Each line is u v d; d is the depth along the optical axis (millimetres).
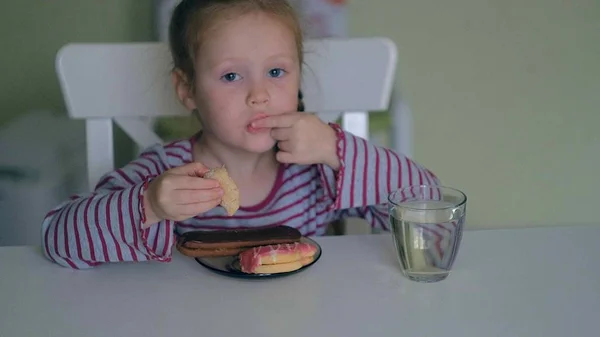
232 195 781
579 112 1506
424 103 1475
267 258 725
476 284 711
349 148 950
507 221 1568
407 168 990
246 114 923
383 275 738
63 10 1381
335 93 1132
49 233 810
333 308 659
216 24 924
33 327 634
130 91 1121
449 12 1425
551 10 1438
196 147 1074
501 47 1456
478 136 1507
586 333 604
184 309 664
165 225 779
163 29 1366
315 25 1363
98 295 705
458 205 721
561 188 1555
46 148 1449
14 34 1394
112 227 772
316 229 1077
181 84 1039
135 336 612
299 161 943
